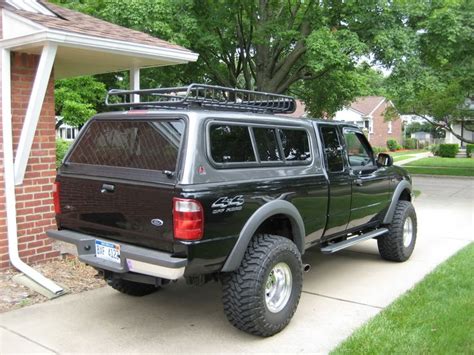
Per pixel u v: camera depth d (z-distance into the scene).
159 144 3.77
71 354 3.78
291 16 13.61
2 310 4.62
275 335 4.16
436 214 10.61
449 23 11.44
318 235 4.99
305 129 4.91
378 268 6.30
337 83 14.23
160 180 3.60
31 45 5.23
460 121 27.16
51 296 4.98
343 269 6.26
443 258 6.80
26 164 5.60
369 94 12.77
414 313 4.46
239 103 4.92
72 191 4.22
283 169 4.43
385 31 11.60
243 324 3.91
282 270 4.17
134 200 3.72
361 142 5.97
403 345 3.81
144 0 10.92
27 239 5.78
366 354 3.68
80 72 8.05
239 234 3.82
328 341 4.05
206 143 3.71
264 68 14.45
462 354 3.65
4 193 5.50
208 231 3.55
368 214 5.84
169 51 6.54
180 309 4.77
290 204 4.32
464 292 5.04
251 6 13.43
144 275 3.89
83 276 5.63
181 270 3.48
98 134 4.23
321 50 11.25
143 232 3.69
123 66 7.36
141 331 4.23
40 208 5.89
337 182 5.11
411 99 11.89
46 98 5.95
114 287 4.92
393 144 47.94
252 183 3.97
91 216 4.07
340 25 12.77
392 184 6.35
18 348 3.87
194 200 3.46
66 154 4.41
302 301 5.02
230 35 13.98
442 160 29.86
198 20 12.43
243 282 3.85
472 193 14.48
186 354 3.80
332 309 4.79
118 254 3.86
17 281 5.30
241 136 4.09
